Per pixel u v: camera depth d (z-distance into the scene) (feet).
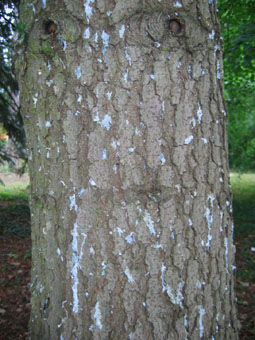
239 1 18.72
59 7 4.38
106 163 4.38
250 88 23.12
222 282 4.96
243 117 24.18
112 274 4.47
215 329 4.86
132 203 4.37
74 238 4.59
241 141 23.70
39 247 4.95
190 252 4.58
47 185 4.71
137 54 4.24
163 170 4.39
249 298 10.32
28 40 4.62
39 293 5.01
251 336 8.18
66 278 4.70
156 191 4.39
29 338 5.21
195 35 4.44
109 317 4.53
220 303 4.93
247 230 17.26
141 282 4.46
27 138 4.94
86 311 4.61
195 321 4.66
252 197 25.99
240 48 19.76
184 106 4.42
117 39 4.24
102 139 4.36
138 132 4.33
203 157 4.63
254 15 18.85
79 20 4.30
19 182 39.47
